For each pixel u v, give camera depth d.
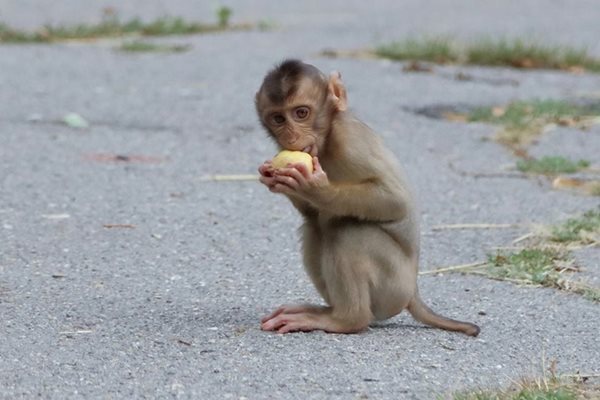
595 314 11.05
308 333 10.15
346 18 32.66
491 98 21.62
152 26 28.97
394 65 24.84
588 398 8.85
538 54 25.30
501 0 36.91
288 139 10.08
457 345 10.03
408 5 35.72
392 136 18.77
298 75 10.16
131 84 22.39
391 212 10.05
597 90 22.66
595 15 33.53
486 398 8.62
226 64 24.69
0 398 8.64
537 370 9.45
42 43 27.06
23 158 16.89
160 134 18.64
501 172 16.83
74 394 8.74
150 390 8.83
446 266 12.70
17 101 20.58
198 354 9.60
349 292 10.09
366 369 9.31
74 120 19.03
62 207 14.59
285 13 33.59
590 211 14.38
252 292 11.58
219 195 15.39
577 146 18.36
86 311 10.79
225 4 34.97
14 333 10.11
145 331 10.21
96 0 34.69
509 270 12.34
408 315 11.02
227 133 18.83
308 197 9.88
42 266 12.27
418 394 8.83
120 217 14.24
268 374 9.16
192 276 12.08
